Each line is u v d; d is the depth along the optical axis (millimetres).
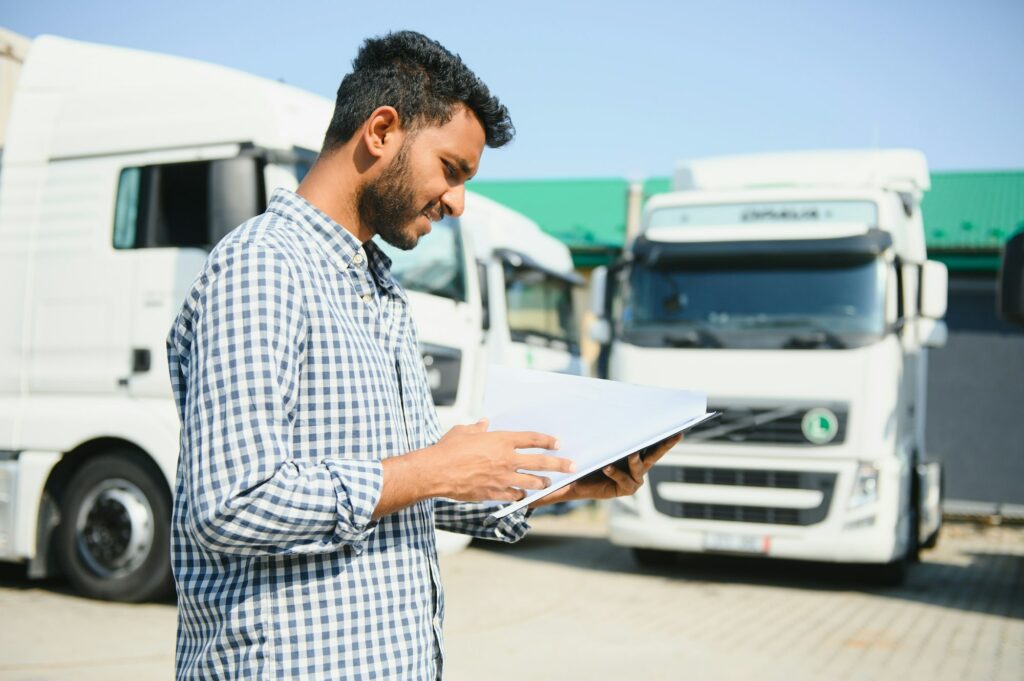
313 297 1536
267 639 1482
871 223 8086
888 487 7613
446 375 6848
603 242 19188
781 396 7824
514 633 6047
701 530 7938
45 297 6195
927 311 8289
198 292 1535
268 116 5754
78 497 6156
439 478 1528
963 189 18453
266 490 1380
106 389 5996
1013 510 14648
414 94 1651
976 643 6223
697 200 8516
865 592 8078
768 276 8055
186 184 5895
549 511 10336
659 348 8172
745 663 5484
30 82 6473
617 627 6332
